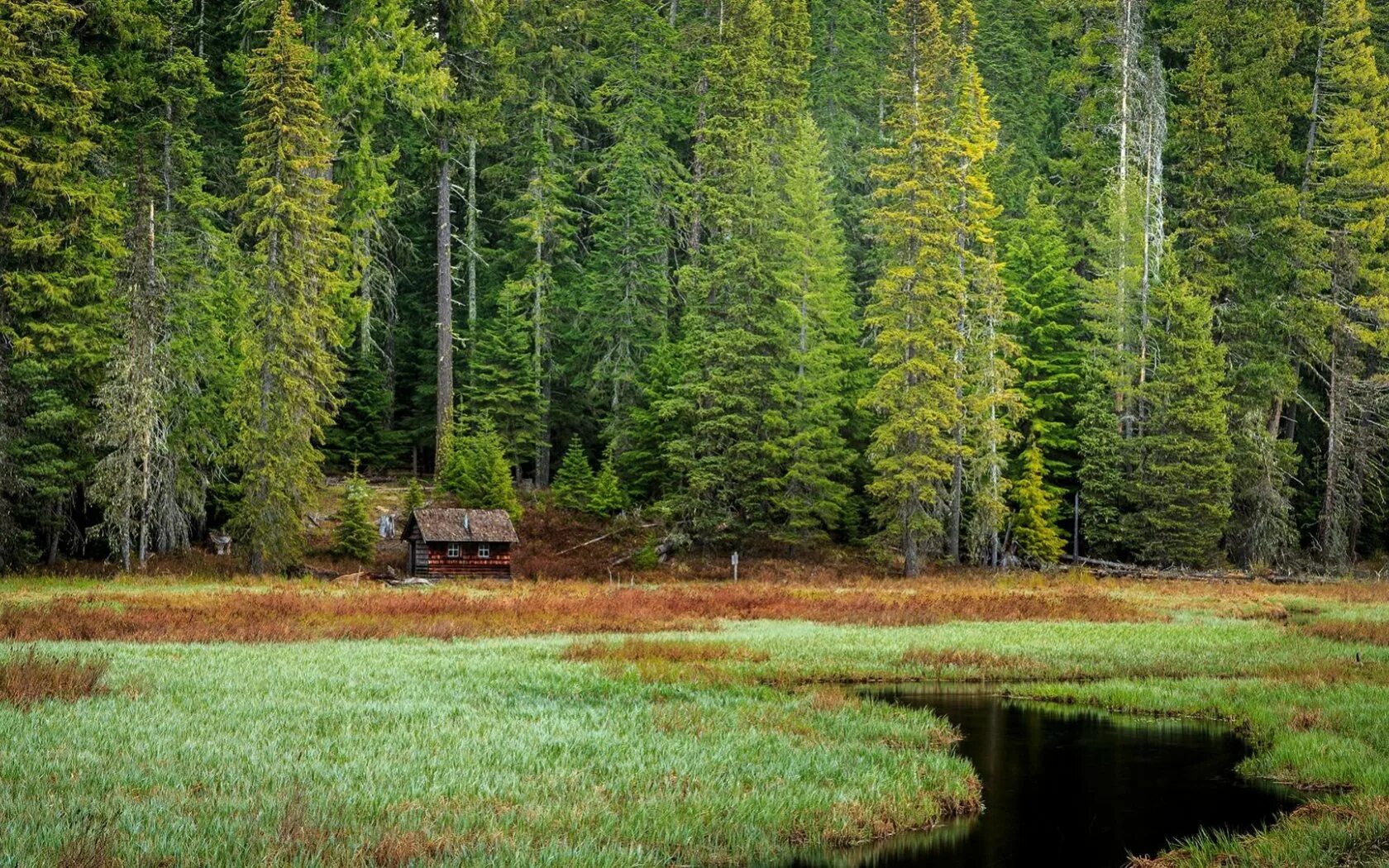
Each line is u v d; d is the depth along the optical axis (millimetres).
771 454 51500
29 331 40250
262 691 17062
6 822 9148
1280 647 26594
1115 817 12367
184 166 50031
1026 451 54219
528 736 14102
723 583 46312
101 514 46500
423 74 53500
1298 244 56625
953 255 50469
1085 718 18562
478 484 51781
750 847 10430
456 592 39438
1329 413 58531
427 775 11945
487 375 58125
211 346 46656
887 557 53219
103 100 45406
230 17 56531
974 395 51594
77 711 14461
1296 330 55625
